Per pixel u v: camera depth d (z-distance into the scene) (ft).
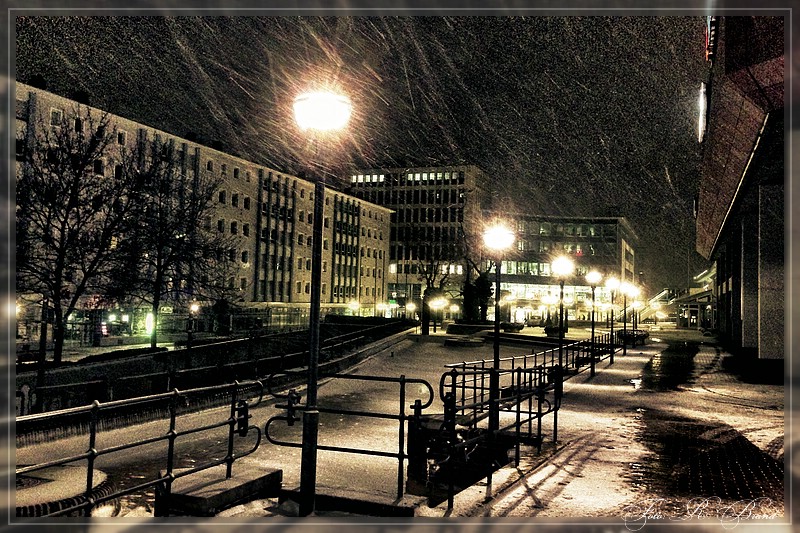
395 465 34.68
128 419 49.06
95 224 116.37
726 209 135.85
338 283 327.06
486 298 193.06
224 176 234.58
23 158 120.16
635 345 146.92
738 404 58.90
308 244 296.30
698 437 41.45
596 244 371.97
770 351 102.53
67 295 97.40
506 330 189.57
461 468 34.09
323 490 24.31
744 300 119.75
